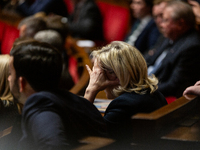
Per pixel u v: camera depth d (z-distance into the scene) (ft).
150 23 38.40
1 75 16.01
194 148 11.62
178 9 26.96
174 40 28.02
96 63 16.88
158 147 11.62
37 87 12.30
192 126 13.43
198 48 26.58
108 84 16.81
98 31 50.08
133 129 11.77
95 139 11.14
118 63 15.58
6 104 15.72
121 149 11.37
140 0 39.17
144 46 38.58
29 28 31.22
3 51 46.65
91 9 49.70
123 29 54.65
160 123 11.96
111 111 15.10
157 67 28.68
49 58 12.35
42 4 54.60
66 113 11.39
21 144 11.22
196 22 29.37
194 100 15.71
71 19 51.65
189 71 26.58
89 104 12.83
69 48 37.19
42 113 10.98
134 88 15.52
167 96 27.14
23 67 12.10
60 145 10.39
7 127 15.61
